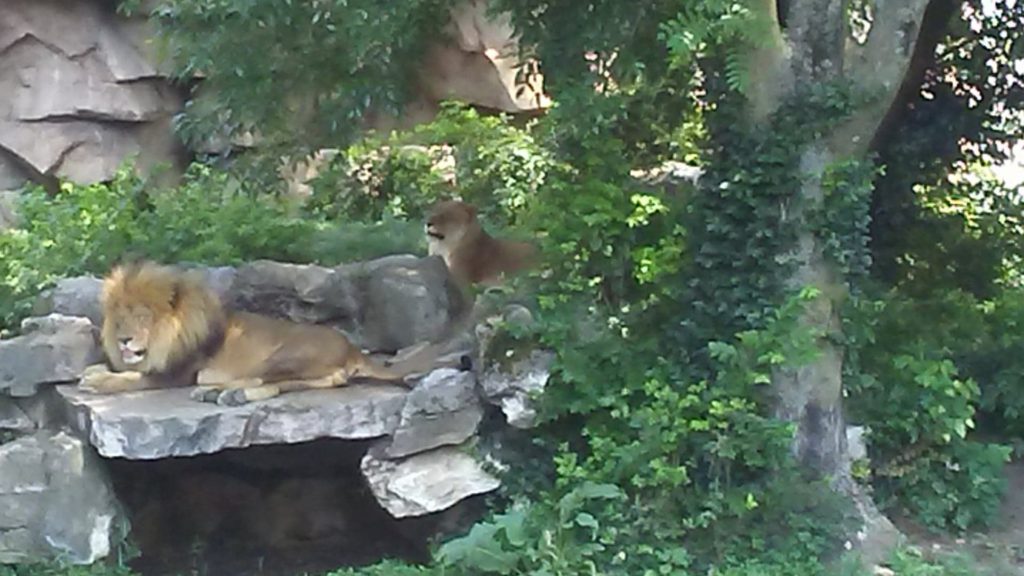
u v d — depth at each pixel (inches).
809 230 283.6
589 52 286.8
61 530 267.0
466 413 283.0
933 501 302.2
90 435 265.0
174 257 388.2
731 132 286.2
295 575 293.6
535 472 282.4
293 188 517.0
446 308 328.8
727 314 287.3
